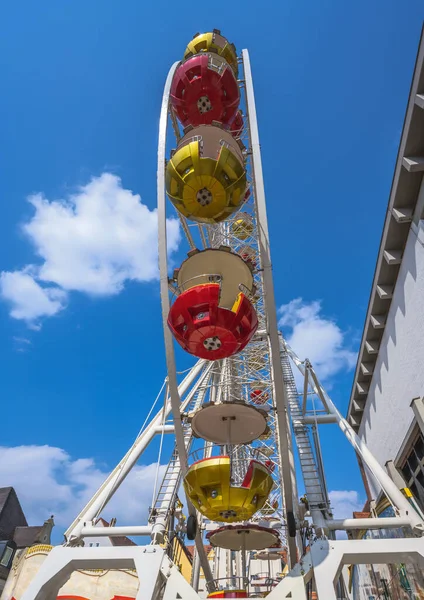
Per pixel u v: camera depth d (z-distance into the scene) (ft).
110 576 97.96
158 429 60.90
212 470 41.88
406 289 58.95
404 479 62.85
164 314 48.57
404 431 61.11
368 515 80.74
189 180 45.83
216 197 46.60
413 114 50.70
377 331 71.72
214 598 40.52
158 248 49.65
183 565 139.33
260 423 51.03
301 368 76.69
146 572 37.78
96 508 49.80
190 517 52.75
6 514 151.84
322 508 45.65
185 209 48.96
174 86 55.93
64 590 94.94
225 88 54.08
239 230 76.89
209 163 44.91
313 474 50.44
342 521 43.52
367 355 75.97
